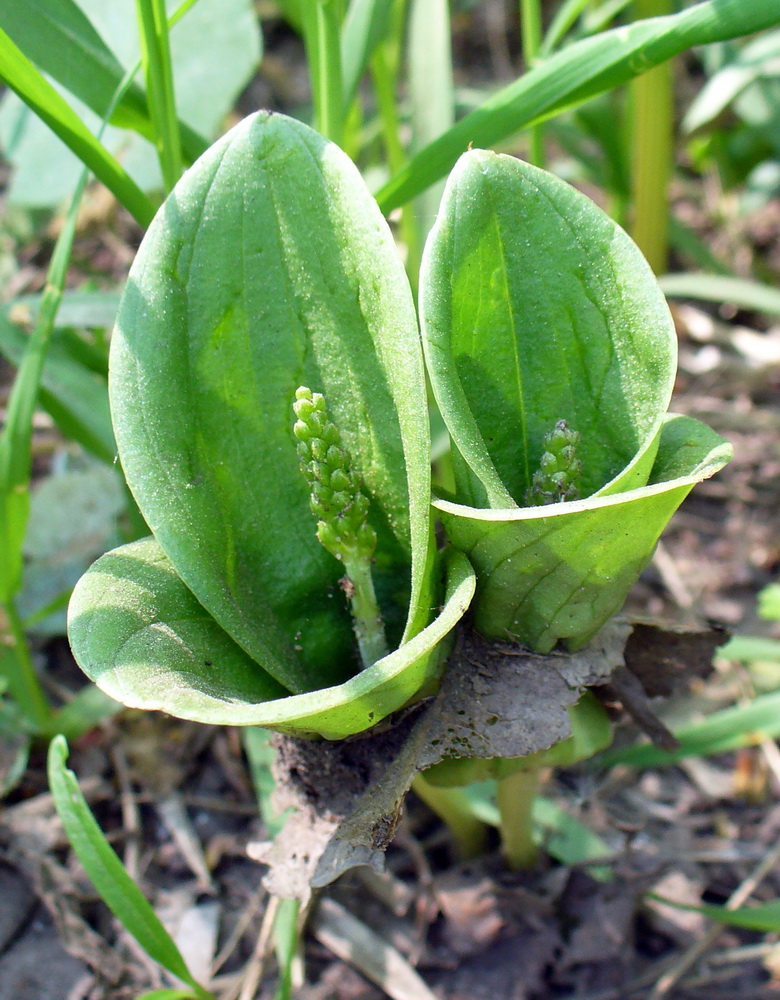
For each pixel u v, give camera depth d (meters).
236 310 0.19
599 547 0.18
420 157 0.23
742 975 0.25
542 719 0.19
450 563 0.19
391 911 0.25
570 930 0.25
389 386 0.19
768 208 0.42
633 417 0.19
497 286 0.19
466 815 0.25
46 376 0.26
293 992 0.24
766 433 0.35
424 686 0.19
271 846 0.20
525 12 0.26
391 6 0.24
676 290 0.31
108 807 0.27
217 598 0.18
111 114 0.22
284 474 0.20
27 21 0.22
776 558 0.32
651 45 0.21
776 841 0.26
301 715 0.17
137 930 0.20
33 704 0.26
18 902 0.25
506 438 0.20
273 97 0.48
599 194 0.44
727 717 0.25
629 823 0.24
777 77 0.36
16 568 0.24
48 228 0.38
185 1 0.22
